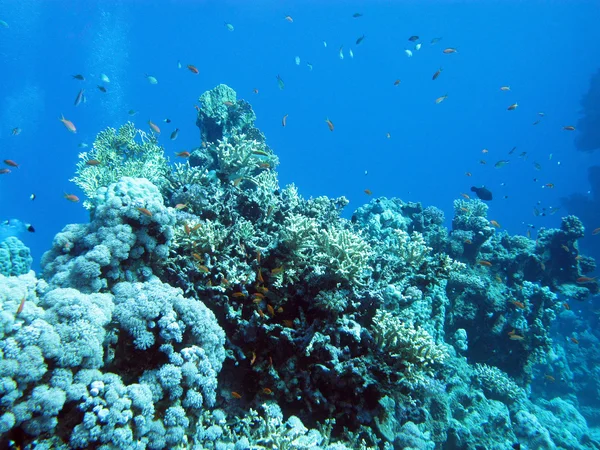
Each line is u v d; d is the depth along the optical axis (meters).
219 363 4.70
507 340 11.79
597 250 38.94
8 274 7.04
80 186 9.75
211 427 4.49
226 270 6.11
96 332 3.75
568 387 16.50
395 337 5.40
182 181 8.77
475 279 11.86
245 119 14.76
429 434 7.39
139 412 3.62
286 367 5.61
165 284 4.93
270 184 10.07
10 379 3.14
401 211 16.47
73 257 5.70
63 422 3.44
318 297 5.68
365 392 5.59
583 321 22.33
